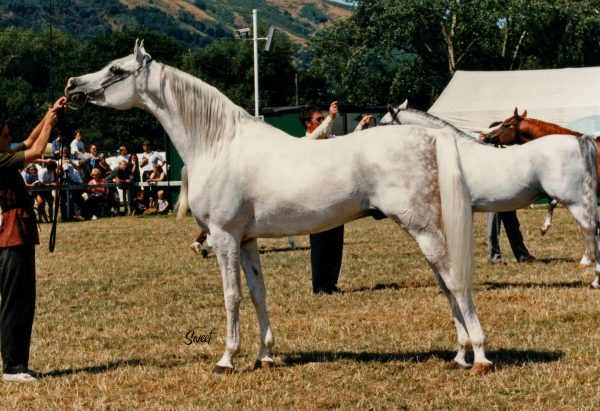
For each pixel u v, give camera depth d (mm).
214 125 6547
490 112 28750
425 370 6387
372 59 45188
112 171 26562
